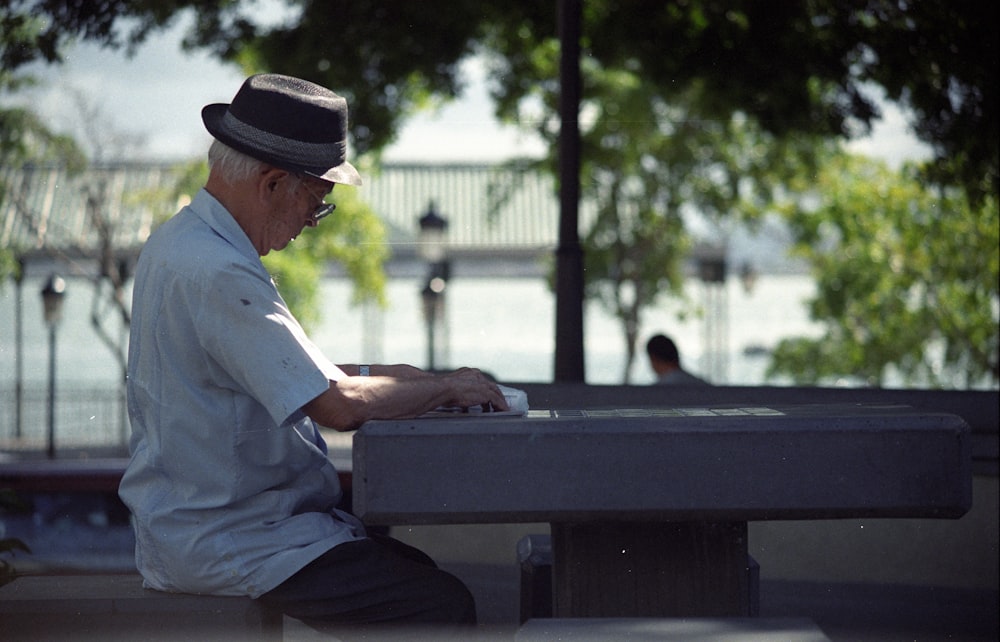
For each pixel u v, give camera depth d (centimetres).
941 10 1100
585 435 324
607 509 324
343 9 1346
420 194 4722
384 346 5566
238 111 367
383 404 350
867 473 323
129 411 376
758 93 1277
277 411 345
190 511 361
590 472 324
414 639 369
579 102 900
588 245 2872
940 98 1141
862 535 692
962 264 1945
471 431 324
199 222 367
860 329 2375
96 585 380
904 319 2270
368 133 1413
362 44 1371
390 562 369
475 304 7431
